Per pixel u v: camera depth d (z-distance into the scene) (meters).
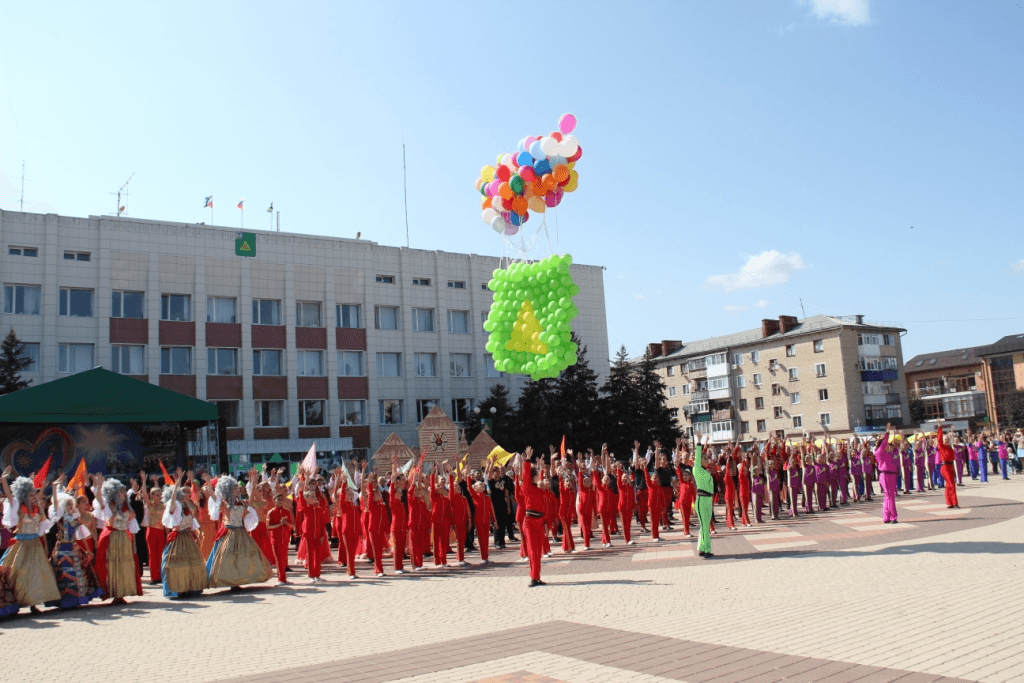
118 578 11.85
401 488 15.30
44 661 7.78
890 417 70.19
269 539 14.84
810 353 71.38
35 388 21.53
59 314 39.59
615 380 50.00
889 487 16.89
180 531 12.45
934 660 5.97
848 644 6.62
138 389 23.02
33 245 39.34
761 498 20.20
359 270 48.56
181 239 42.97
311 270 46.81
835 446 25.50
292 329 45.62
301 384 45.56
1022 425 77.62
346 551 15.05
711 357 79.31
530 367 16.52
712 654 6.53
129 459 25.84
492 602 10.23
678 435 50.66
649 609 8.90
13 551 10.95
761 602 8.87
